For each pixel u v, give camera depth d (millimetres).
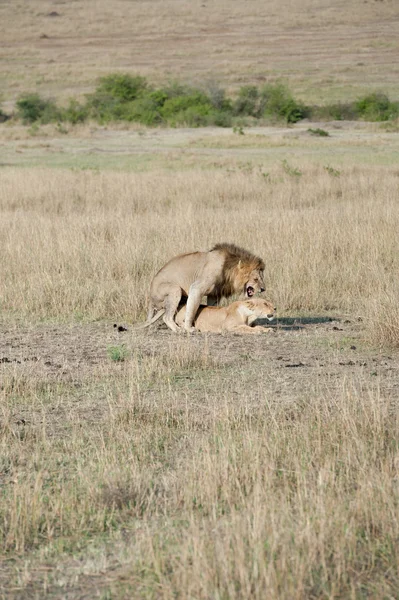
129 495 7512
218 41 117875
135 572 6363
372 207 23188
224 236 19438
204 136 53094
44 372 11352
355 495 7363
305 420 9180
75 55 112750
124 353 12164
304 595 5945
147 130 59344
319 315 15094
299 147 46938
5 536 6961
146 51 113375
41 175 34375
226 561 6098
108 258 17609
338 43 112188
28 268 17312
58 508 7309
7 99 85188
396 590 6117
